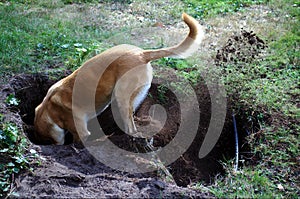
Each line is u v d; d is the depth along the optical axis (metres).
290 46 7.37
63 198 3.87
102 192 3.97
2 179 4.11
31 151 4.46
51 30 7.78
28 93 5.83
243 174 4.34
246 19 8.98
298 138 4.90
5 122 4.77
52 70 6.12
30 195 3.92
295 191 4.15
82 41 7.28
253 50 6.64
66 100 4.93
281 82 6.09
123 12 9.51
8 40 7.09
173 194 3.96
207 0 10.40
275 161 4.54
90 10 9.45
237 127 5.58
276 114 5.34
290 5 9.75
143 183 4.10
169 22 8.95
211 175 5.29
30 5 9.60
